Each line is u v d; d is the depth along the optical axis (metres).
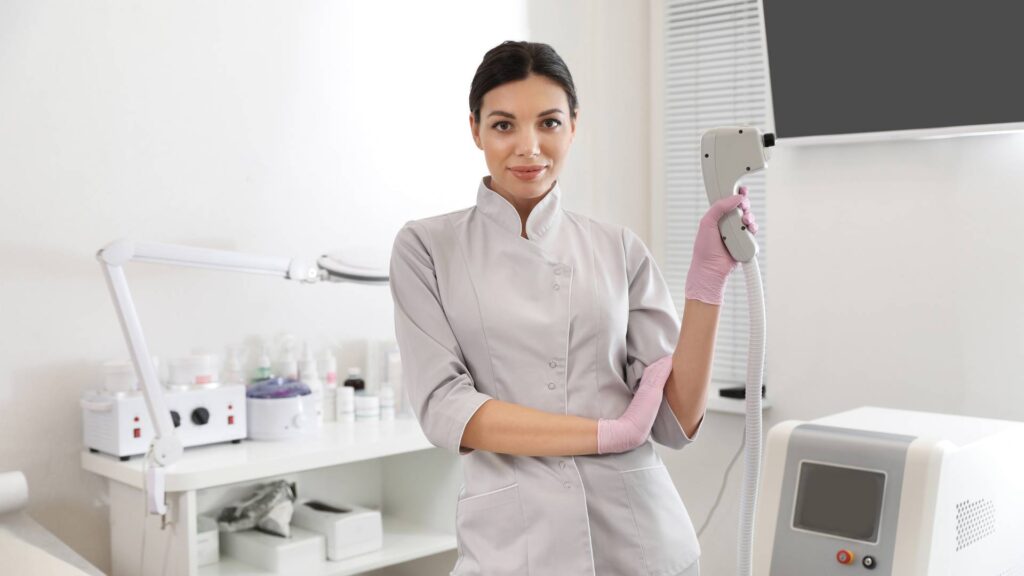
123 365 2.36
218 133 2.66
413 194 3.04
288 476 2.79
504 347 1.42
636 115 3.45
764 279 3.22
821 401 2.83
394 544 2.66
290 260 2.42
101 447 2.36
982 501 1.60
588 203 3.41
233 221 2.70
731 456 3.12
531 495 1.37
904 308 2.68
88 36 2.45
